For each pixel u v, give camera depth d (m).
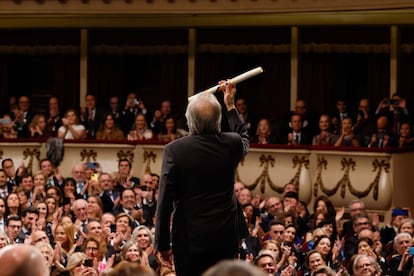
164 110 18.66
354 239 13.24
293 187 16.20
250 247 13.09
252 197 17.06
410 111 18.17
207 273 3.52
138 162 17.52
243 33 21.38
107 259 11.98
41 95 22.66
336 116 20.50
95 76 22.25
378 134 16.73
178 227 6.63
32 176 16.38
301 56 21.00
